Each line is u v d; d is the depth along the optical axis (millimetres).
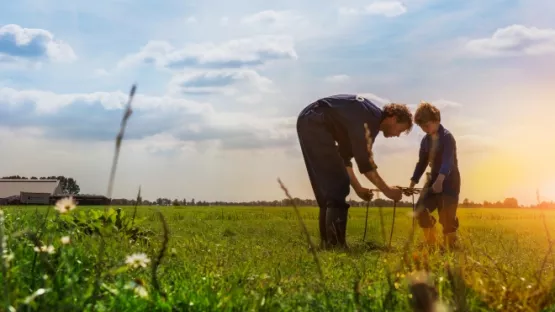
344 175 8680
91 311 3020
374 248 7465
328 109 8766
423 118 8727
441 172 8539
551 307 3609
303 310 3508
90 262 3977
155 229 10336
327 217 8469
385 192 8445
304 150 8945
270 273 4914
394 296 3480
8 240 3992
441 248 7059
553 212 18000
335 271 5168
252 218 18203
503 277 3877
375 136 8570
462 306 3346
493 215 21328
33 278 3311
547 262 5344
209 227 11625
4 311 2615
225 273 4801
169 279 4410
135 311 3275
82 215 6871
